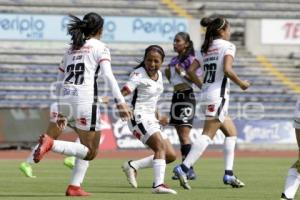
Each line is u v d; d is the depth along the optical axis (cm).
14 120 8200
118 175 4697
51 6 10606
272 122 9012
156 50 3356
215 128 3603
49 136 3195
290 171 2773
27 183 3925
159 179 3297
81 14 10556
